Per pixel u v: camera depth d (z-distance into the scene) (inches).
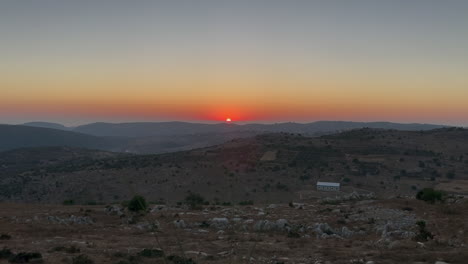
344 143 6156.5
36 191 4613.7
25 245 1102.4
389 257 978.1
